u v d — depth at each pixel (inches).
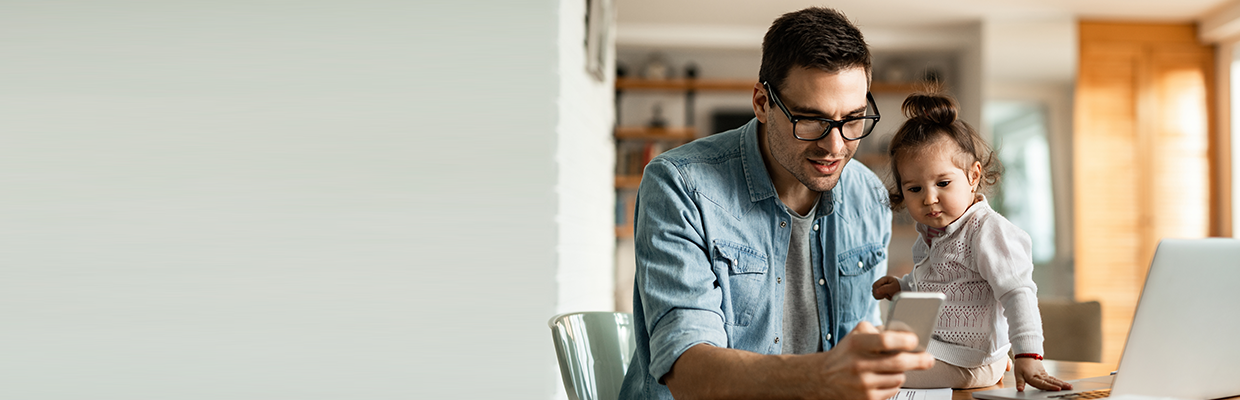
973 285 45.6
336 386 83.3
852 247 52.6
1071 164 205.6
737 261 46.4
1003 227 44.7
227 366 84.0
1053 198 205.3
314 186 84.1
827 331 50.8
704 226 45.6
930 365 29.2
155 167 84.9
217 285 84.3
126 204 85.0
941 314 46.4
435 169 83.5
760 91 44.5
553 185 83.0
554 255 82.7
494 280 82.9
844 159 42.0
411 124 83.9
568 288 91.0
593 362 49.7
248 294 84.0
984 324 45.0
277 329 83.9
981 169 48.2
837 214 51.6
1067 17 207.2
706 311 40.2
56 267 85.2
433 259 83.4
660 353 38.8
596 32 110.9
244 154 84.6
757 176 47.3
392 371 83.2
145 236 84.8
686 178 45.9
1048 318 89.4
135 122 85.1
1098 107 209.3
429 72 84.0
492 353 82.7
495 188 83.2
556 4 83.6
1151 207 207.9
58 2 86.0
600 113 133.4
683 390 36.9
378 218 83.7
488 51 83.7
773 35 42.5
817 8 42.3
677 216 44.4
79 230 85.0
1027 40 207.2
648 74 230.8
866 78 41.6
